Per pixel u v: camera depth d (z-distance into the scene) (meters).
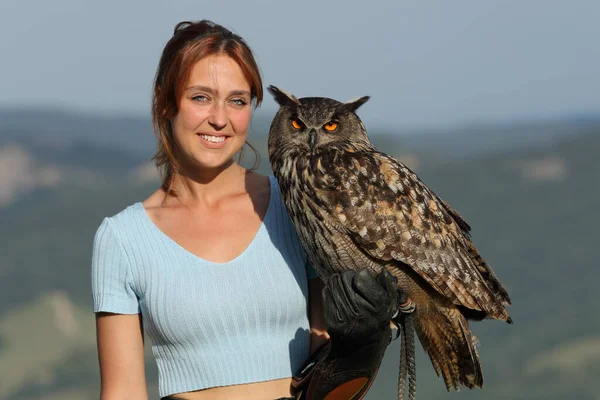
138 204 5.67
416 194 6.30
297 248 5.76
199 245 5.46
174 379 5.37
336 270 6.21
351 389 5.47
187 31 5.43
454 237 6.44
